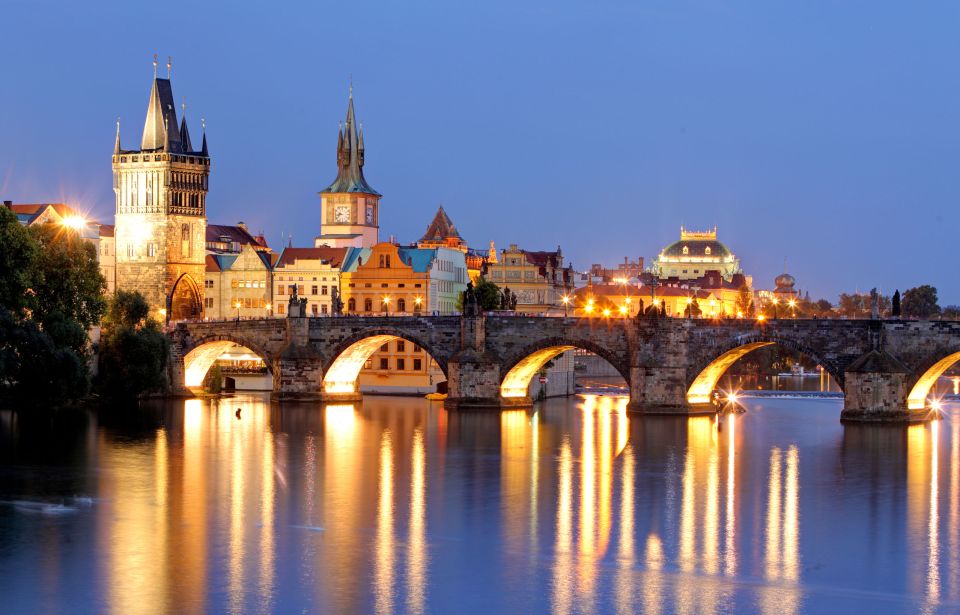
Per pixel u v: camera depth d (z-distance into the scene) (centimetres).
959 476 18650
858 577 13738
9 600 12850
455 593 13138
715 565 14088
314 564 14012
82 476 18275
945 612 12788
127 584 13325
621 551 14562
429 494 17262
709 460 19950
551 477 18475
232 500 16825
